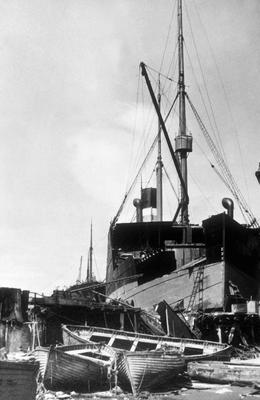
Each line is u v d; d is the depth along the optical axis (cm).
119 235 4556
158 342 2506
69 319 2716
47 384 1817
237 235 3591
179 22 4934
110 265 4825
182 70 4959
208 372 2145
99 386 1952
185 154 5044
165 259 4241
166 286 3712
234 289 3300
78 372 1855
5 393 1113
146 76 4153
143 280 4353
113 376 1920
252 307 2948
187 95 4756
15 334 2423
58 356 1795
